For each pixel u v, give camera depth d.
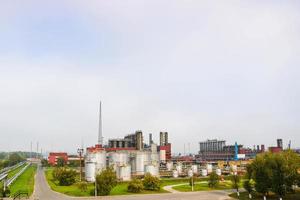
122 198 72.44
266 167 70.69
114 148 167.25
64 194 78.31
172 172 135.62
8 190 76.12
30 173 158.75
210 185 99.62
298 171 72.38
